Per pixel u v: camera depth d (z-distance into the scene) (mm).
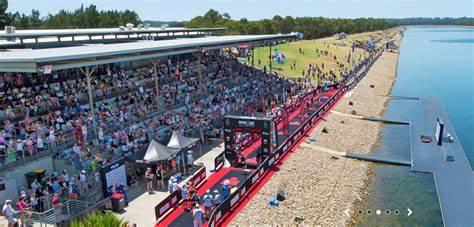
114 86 41188
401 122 57062
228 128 33406
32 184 24688
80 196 25344
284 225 26953
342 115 56031
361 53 133625
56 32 43844
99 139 31094
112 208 25781
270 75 68750
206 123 39969
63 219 22594
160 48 37438
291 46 118125
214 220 23922
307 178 34188
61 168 28531
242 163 33625
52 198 23641
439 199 32969
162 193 28422
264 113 46438
